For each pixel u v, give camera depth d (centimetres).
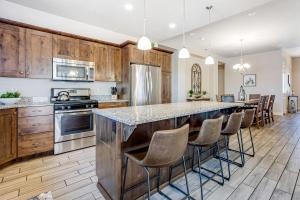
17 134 252
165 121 196
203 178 212
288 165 245
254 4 268
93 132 331
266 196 175
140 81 410
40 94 325
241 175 219
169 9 286
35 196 165
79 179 210
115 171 158
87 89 375
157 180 184
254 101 507
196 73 686
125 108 215
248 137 386
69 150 302
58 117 289
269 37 514
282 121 570
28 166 243
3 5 277
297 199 170
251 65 754
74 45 337
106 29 392
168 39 470
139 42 230
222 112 291
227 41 551
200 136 170
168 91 487
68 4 278
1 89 286
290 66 850
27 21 298
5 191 184
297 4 319
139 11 296
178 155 138
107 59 392
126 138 148
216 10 286
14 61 271
